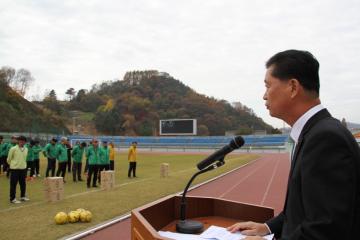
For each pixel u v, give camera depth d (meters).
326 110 1.77
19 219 8.28
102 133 99.44
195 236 2.21
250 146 60.44
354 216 1.50
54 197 10.52
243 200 12.08
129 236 7.21
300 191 1.61
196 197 2.77
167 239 1.65
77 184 16.11
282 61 1.83
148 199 11.33
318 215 1.43
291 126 1.89
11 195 10.89
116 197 11.49
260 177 19.25
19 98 74.62
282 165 28.77
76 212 8.21
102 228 7.80
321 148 1.51
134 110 109.62
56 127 78.44
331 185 1.43
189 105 112.00
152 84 127.00
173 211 2.74
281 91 1.83
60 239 6.78
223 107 115.50
